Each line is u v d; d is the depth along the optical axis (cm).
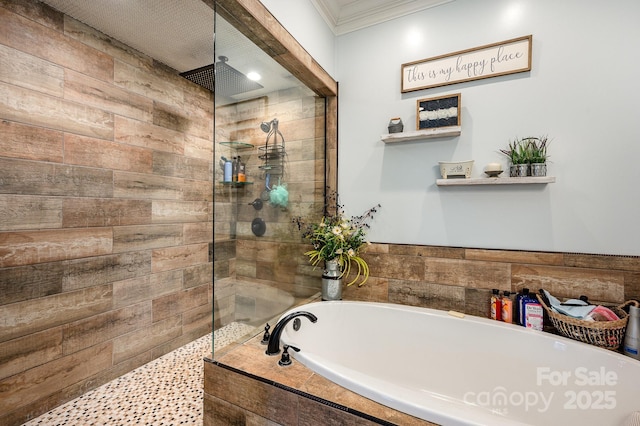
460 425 88
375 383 106
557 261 167
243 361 129
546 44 171
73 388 177
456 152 193
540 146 172
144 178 219
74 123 177
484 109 186
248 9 140
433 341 173
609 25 158
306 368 123
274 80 187
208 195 275
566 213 167
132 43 206
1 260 149
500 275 180
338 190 233
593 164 161
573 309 151
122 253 204
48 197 166
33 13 159
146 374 206
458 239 194
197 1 164
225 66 151
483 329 163
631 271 154
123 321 205
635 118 153
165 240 235
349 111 228
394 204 212
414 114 206
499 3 182
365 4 212
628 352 137
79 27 180
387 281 212
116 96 201
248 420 120
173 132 242
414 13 206
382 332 185
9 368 151
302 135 215
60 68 171
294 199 209
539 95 173
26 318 157
